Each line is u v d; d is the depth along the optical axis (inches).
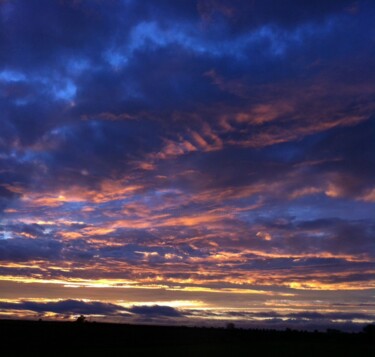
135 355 1374.3
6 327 1689.2
